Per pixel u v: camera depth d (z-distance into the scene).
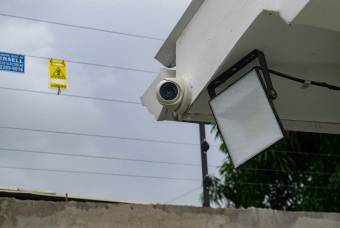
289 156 12.49
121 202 4.99
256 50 4.85
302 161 12.77
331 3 4.11
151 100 5.71
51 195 5.11
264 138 4.69
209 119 5.48
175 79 5.24
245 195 12.92
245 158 4.77
